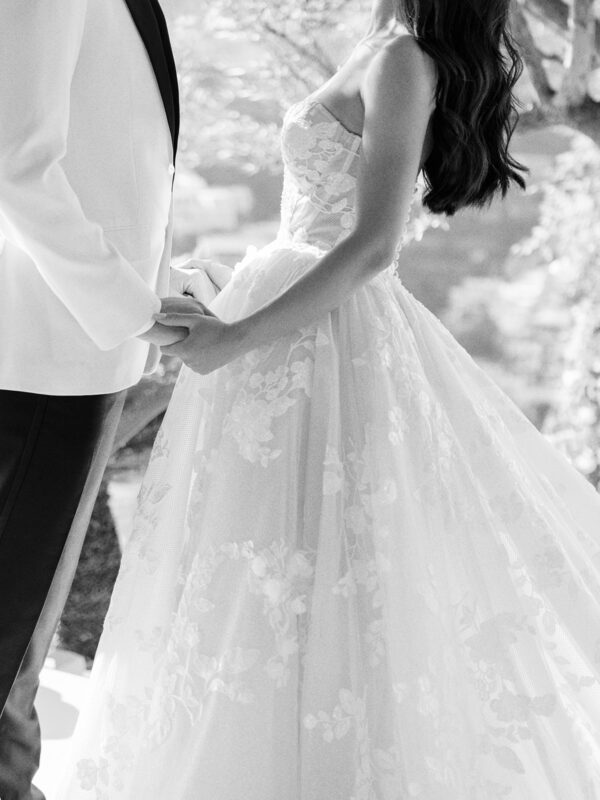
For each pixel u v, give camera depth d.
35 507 1.86
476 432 2.09
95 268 1.70
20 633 1.88
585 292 5.05
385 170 1.90
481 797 1.85
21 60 1.60
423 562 1.90
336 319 2.01
